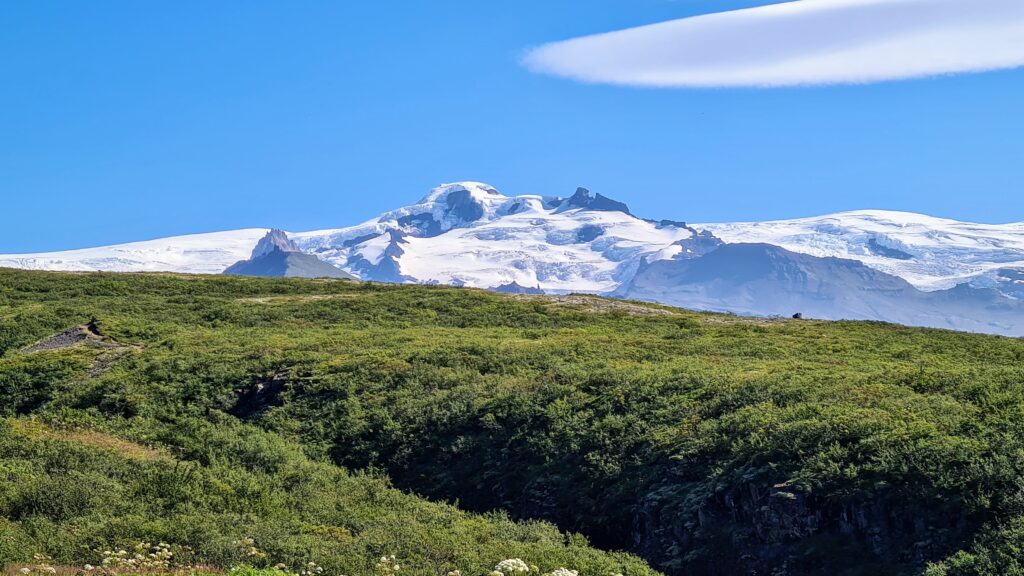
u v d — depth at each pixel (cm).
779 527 4172
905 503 4022
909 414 4828
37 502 3916
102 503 4022
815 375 6038
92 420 6069
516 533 4462
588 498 4903
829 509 4147
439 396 6259
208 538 3719
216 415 6312
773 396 5472
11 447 4712
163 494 4281
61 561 3400
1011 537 3675
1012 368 6122
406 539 4044
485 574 3678
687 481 4697
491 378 6638
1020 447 4194
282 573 3328
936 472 4088
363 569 3619
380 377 6738
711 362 6981
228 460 5200
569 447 5306
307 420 6247
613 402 5766
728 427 5019
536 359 7206
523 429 5612
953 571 3644
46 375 7069
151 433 5753
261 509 4300
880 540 3962
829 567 3969
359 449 5784
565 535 4644
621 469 4991
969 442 4303
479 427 5788
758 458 4531
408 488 5406
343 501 4700
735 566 4188
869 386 5559
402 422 5997
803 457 4453
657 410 5541
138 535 3697
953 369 6216
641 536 4581
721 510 4416
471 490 5294
